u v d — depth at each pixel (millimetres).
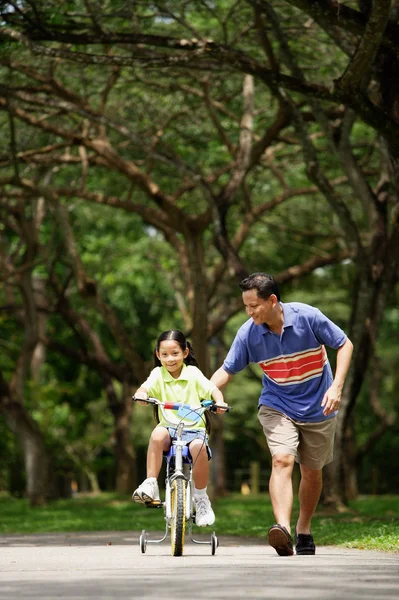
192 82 40125
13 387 51094
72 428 71500
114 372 58469
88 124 41219
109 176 49375
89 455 74062
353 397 34656
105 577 11289
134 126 43688
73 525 31516
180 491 14656
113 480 88312
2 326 60688
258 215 46344
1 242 51562
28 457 50812
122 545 21062
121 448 59656
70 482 69938
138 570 12391
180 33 36562
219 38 37469
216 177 45688
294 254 57219
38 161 42250
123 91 41938
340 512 33719
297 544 15914
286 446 14836
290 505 14656
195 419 15117
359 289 34938
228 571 11836
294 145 46156
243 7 34094
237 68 26156
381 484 78250
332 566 12586
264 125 44000
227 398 80625
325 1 23062
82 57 26422
